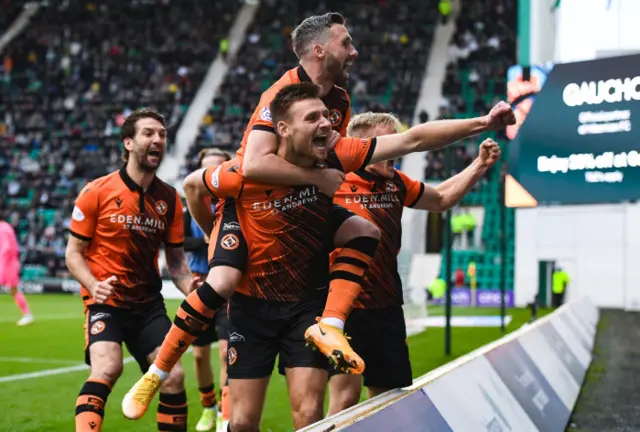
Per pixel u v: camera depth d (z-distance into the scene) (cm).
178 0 3469
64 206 2555
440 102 2669
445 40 3108
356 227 297
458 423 287
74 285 2306
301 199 287
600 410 543
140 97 3017
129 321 385
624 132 865
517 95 916
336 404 362
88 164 2703
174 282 412
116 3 3491
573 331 794
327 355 272
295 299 296
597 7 1498
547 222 2000
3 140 2909
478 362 360
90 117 2956
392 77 2912
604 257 1967
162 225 396
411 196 379
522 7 1416
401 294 376
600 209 1964
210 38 3309
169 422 366
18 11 3559
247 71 3086
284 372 312
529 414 401
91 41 3294
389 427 229
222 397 479
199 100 2994
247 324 300
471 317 1553
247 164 280
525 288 1997
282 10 3394
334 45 298
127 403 293
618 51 1498
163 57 3209
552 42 1402
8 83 3162
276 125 276
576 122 891
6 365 821
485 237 2180
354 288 290
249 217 291
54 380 718
